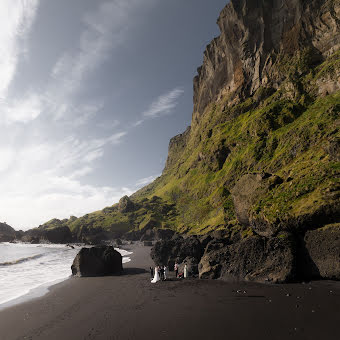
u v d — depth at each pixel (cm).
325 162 3147
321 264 2202
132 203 15212
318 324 1301
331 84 6366
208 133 11719
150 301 1989
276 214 2734
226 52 11669
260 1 9669
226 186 7694
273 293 1922
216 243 3319
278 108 7600
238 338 1224
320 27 7750
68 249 9938
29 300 2200
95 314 1747
